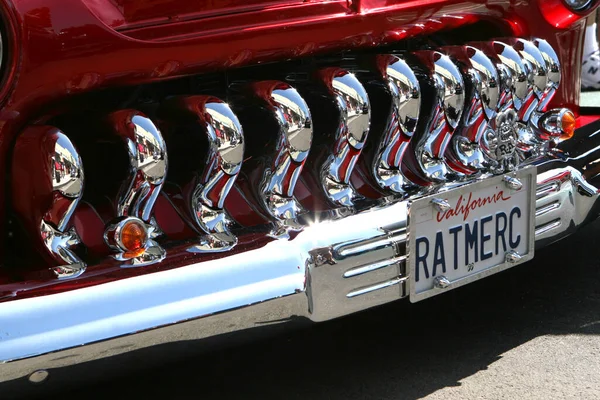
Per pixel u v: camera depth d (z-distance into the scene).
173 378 3.23
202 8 2.72
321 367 3.29
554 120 3.47
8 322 2.19
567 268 4.11
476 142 3.34
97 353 2.29
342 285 2.74
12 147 2.49
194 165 2.74
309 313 2.67
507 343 3.42
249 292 2.53
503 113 3.34
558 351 3.34
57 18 2.45
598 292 3.85
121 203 2.61
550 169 3.35
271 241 2.63
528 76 3.44
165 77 2.69
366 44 3.10
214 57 2.73
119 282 2.36
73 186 2.44
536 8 3.61
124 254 2.46
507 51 3.38
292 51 2.90
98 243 2.67
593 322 3.58
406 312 3.73
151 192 2.59
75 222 2.65
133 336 2.34
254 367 3.31
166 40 2.63
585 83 4.26
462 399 3.01
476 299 3.83
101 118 2.62
